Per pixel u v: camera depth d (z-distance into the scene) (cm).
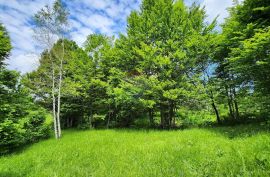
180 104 1756
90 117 2264
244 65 1118
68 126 2608
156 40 1744
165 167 575
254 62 1096
